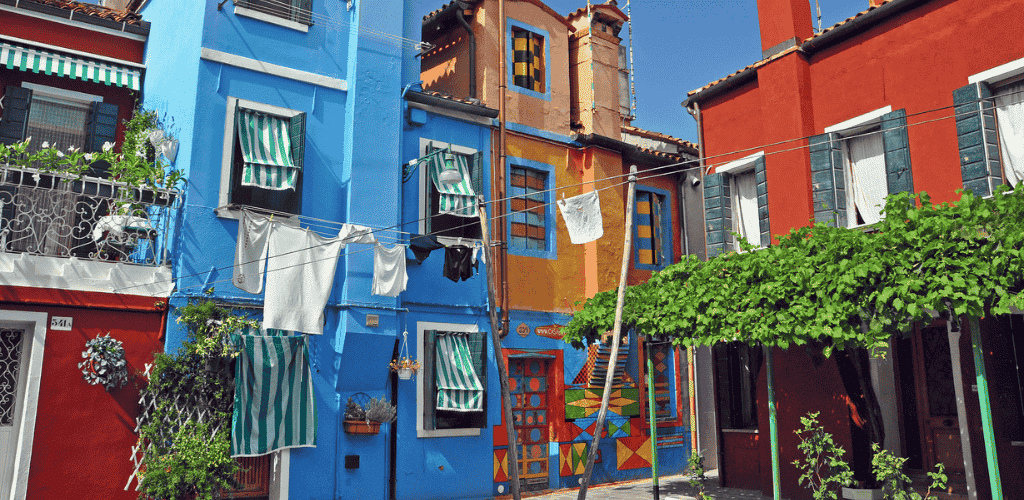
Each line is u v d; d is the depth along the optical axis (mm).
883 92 11305
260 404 10461
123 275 10000
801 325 8812
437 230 13352
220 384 10180
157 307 10148
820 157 11812
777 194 12391
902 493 9141
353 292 11781
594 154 15422
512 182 14562
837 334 8344
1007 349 9773
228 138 11180
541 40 15672
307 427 10930
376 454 11867
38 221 10234
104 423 9617
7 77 11031
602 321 11578
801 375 12070
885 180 11336
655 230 16516
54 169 9742
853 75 11742
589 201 10203
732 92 13672
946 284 7430
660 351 16203
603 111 16109
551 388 14383
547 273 14664
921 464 11211
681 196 17109
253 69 11555
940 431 11023
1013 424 9609
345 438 11570
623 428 15141
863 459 11039
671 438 16047
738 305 9617
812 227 9703
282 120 11828
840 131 11867
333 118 12336
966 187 10016
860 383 10938
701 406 16438
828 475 11469
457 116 13914
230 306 10773
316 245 10664
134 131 11234
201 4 11242
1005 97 10070
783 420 12289
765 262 9477
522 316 14125
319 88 12258
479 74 14602
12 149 9750
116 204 10195
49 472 9164
